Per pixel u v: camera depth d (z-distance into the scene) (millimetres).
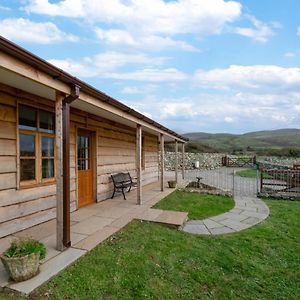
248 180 13328
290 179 9430
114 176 7766
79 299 2531
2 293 2529
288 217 6027
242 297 2773
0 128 3984
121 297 2617
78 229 4484
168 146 26938
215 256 3693
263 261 3629
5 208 4051
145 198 7605
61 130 3480
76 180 6051
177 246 3934
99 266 3160
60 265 3072
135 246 3830
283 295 2842
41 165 4891
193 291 2822
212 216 5969
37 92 4422
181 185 10531
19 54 2480
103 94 4203
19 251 2771
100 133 7164
